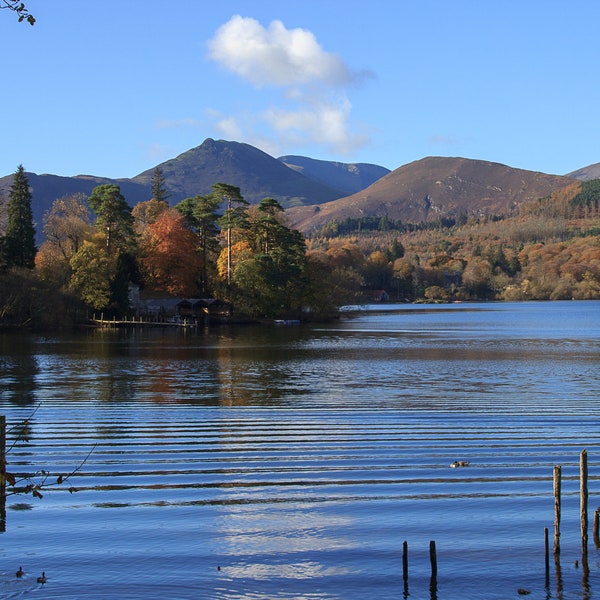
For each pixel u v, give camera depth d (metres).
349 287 194.38
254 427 31.42
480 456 26.02
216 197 128.38
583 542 17.06
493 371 53.16
